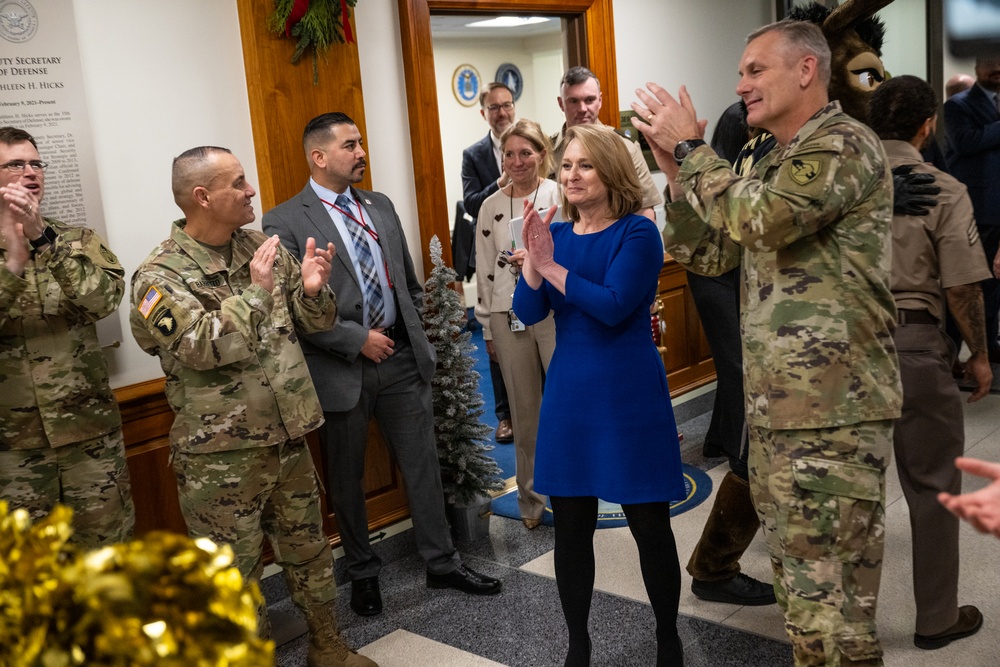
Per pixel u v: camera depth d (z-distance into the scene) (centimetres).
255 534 255
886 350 195
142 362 308
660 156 218
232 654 58
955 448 259
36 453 256
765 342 200
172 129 310
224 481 248
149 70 303
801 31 197
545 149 357
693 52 531
